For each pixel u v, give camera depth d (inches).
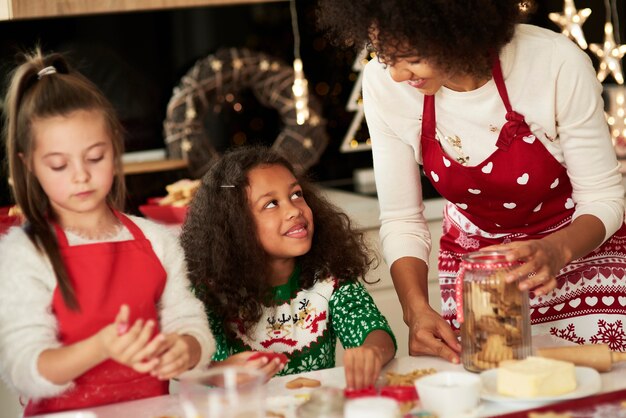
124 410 57.6
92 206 59.6
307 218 74.8
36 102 59.0
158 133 132.3
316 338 75.5
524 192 72.6
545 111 68.5
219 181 75.0
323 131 137.6
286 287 75.5
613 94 140.1
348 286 76.7
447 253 80.9
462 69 63.7
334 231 77.7
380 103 73.0
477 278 60.2
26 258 59.0
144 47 130.4
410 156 75.6
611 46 121.0
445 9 59.6
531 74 67.8
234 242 73.7
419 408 54.6
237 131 135.3
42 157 58.8
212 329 73.9
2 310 57.9
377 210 116.0
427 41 59.7
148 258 62.2
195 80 130.4
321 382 61.4
